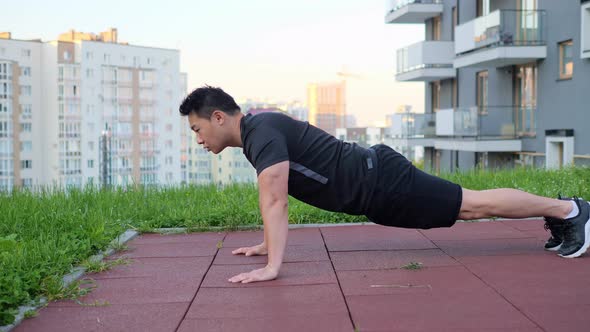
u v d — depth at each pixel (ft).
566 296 11.76
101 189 29.27
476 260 14.98
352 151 14.58
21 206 23.68
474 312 10.94
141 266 15.38
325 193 14.52
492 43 73.72
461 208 14.76
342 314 11.05
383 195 14.43
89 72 244.22
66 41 238.89
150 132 261.44
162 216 21.94
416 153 120.98
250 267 15.02
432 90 108.27
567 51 67.82
